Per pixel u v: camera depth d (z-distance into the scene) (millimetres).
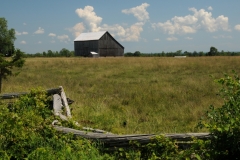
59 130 5402
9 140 5176
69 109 7820
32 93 8094
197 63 27938
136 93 12047
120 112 9031
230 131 4352
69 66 28531
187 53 79812
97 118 7996
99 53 64688
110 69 24641
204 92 11773
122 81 16703
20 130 5281
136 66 26875
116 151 4875
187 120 7992
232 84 4711
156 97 11016
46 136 5363
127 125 7578
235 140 4312
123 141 4855
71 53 88312
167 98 10891
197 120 7855
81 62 34000
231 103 4633
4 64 10094
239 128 4289
